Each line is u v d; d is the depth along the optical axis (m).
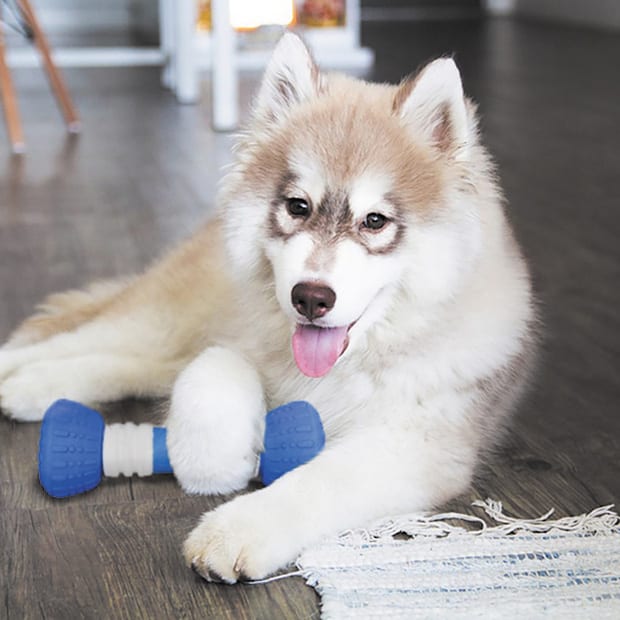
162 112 5.53
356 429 1.70
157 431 1.73
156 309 2.09
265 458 1.67
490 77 6.62
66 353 2.08
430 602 1.36
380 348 1.67
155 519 1.61
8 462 1.81
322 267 1.50
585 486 1.76
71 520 1.61
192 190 3.89
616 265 3.03
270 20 7.19
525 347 1.90
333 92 1.73
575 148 4.64
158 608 1.38
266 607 1.38
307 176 1.57
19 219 3.47
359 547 1.49
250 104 1.79
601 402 2.12
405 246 1.58
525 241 3.26
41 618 1.36
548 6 10.49
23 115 5.41
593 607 1.35
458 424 1.70
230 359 1.77
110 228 3.37
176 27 5.73
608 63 7.20
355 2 7.45
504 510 1.67
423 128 1.66
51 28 9.46
